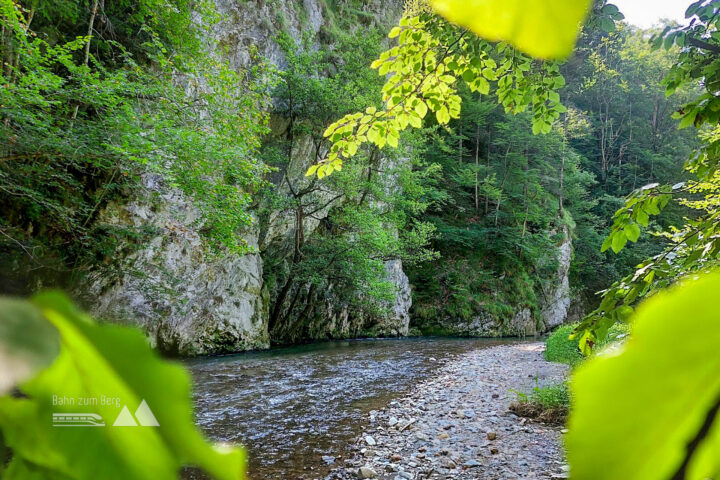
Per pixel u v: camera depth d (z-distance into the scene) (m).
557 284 30.08
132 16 9.88
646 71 44.06
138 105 9.38
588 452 0.09
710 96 2.01
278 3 17.34
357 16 23.06
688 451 0.09
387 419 7.01
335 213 20.55
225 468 0.14
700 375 0.09
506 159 32.16
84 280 7.25
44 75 6.29
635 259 31.97
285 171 17.92
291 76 16.73
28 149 6.60
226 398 8.17
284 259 18.89
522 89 2.87
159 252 10.98
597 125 44.69
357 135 3.06
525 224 29.53
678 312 0.10
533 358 13.95
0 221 5.97
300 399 8.23
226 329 14.30
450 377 10.48
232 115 10.35
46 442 0.16
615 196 39.41
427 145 30.47
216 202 9.42
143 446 0.15
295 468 5.11
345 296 20.14
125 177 9.57
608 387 0.10
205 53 10.82
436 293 25.92
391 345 17.88
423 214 28.77
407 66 2.84
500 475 4.80
